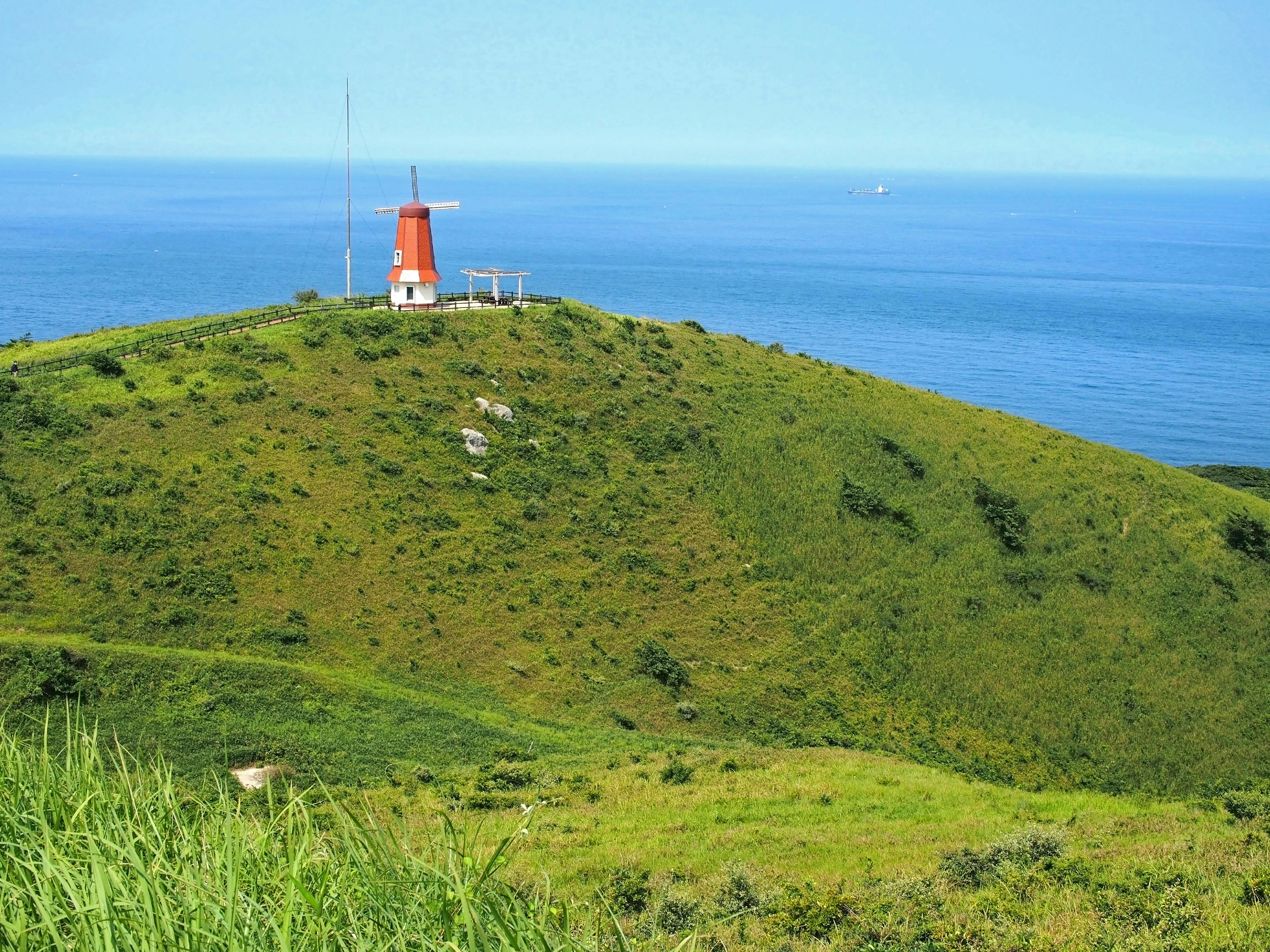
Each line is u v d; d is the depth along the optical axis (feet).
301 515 175.52
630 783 129.59
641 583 189.47
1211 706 191.31
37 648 132.36
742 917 82.58
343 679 146.41
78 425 177.99
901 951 73.61
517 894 48.29
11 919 42.42
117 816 49.34
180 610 149.59
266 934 41.91
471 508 192.44
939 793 133.69
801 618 191.31
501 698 156.25
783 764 143.74
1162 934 72.84
